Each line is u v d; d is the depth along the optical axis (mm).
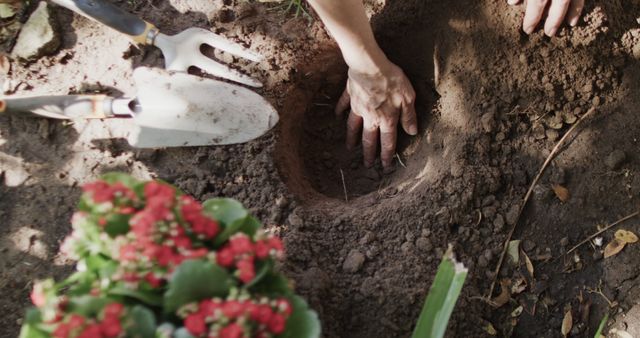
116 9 1163
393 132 1183
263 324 820
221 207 891
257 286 873
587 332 1084
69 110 1119
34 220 1101
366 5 1203
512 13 1129
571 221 1118
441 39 1164
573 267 1104
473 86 1148
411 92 1149
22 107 1111
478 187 1125
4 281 1073
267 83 1178
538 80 1140
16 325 1054
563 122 1146
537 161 1139
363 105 1161
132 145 1131
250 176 1129
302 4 1220
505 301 1093
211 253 847
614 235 1108
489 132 1140
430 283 1075
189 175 1128
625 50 1146
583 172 1129
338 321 1058
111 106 1121
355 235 1113
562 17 1100
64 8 1197
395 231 1111
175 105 1132
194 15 1206
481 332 1075
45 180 1119
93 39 1188
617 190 1120
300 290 1051
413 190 1139
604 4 1132
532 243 1114
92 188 853
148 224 836
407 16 1179
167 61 1162
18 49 1170
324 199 1179
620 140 1132
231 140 1135
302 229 1105
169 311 839
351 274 1086
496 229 1117
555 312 1093
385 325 1054
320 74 1215
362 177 1231
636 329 1072
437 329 916
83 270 902
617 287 1091
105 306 820
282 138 1168
